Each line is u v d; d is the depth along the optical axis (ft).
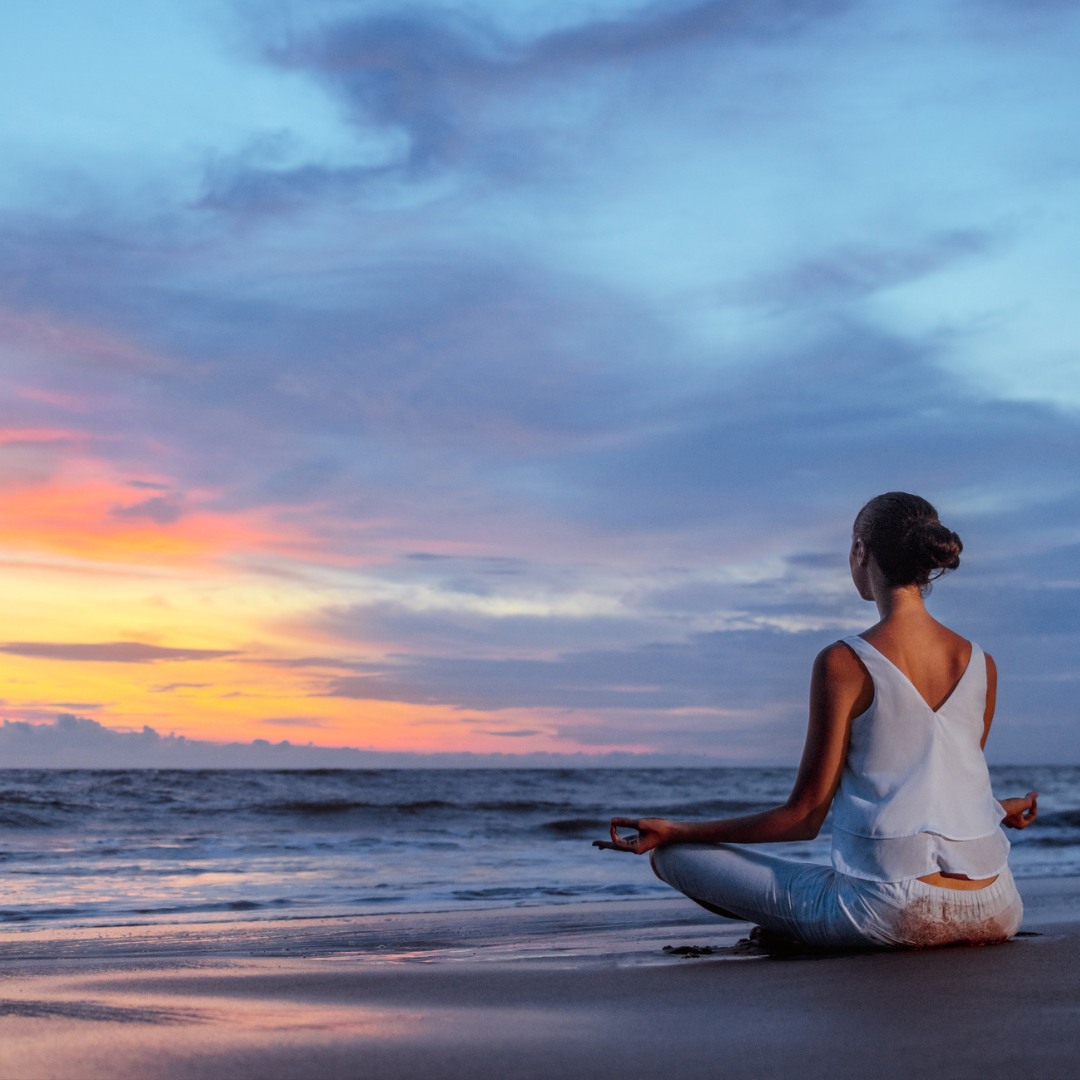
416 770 133.80
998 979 7.28
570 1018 6.15
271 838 46.29
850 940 8.87
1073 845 40.40
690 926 15.98
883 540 9.38
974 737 9.19
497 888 25.29
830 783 9.10
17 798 62.75
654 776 157.28
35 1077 4.66
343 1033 5.68
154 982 8.25
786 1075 4.70
